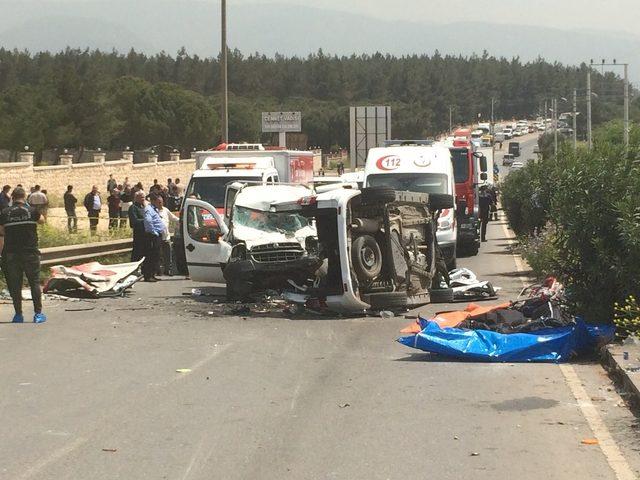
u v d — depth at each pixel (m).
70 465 7.66
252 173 26.83
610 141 16.22
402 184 27.77
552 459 7.79
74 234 31.80
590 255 14.09
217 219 21.09
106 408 9.66
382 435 8.56
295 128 93.12
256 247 18.36
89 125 98.19
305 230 19.53
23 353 13.00
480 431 8.70
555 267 14.60
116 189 38.09
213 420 9.13
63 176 59.25
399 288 17.62
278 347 13.52
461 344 12.39
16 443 8.33
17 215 16.08
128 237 32.22
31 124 88.88
